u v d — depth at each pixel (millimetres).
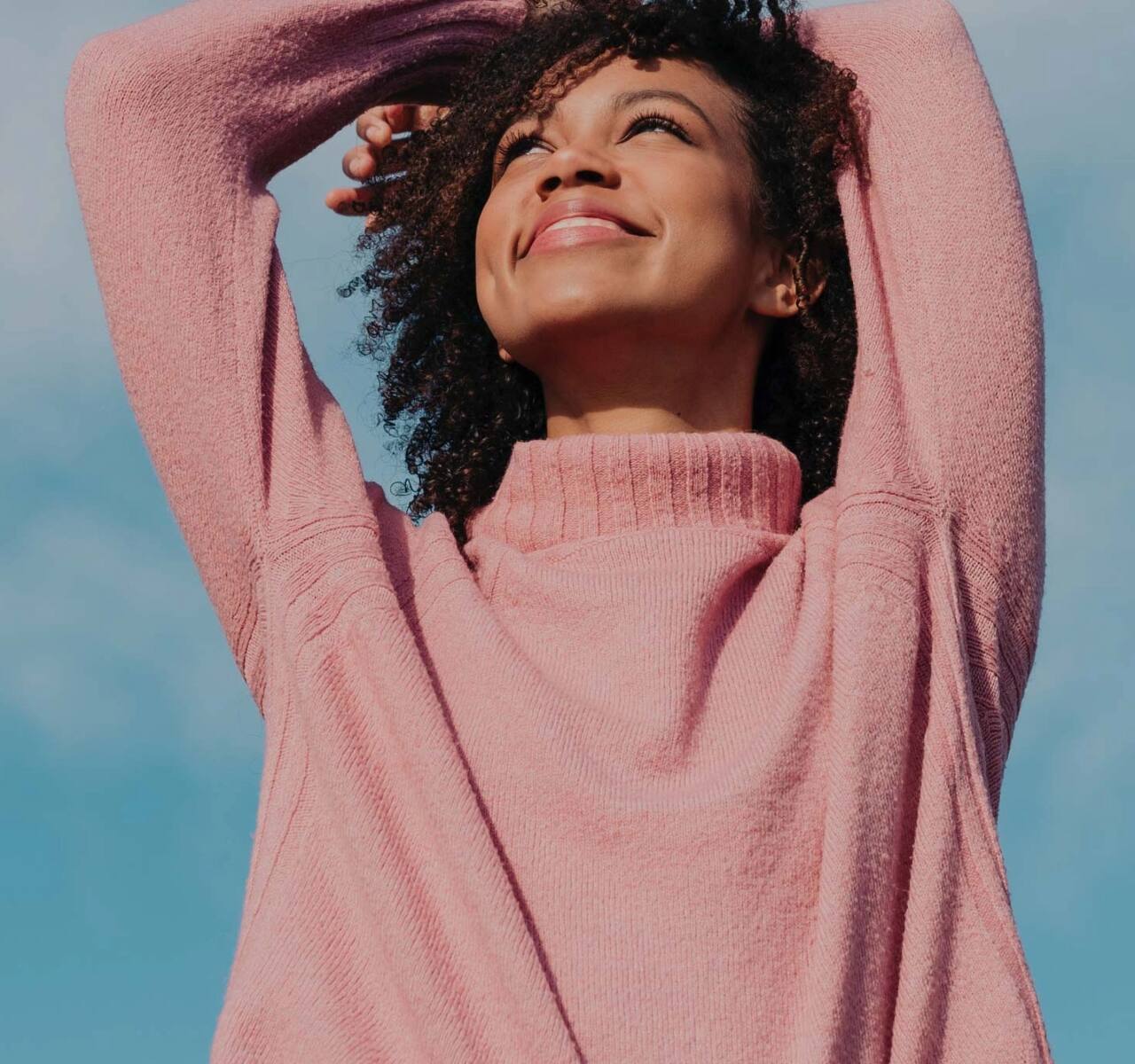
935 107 2916
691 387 2789
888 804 2297
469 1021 2158
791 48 3029
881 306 2781
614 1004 2146
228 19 2994
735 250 2795
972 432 2643
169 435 2705
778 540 2604
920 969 2217
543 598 2492
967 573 2592
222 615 2682
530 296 2713
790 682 2373
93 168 2848
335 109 3059
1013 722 2660
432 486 3098
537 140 2941
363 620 2463
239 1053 2229
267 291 2824
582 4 3068
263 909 2350
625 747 2311
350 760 2369
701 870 2213
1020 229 2805
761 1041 2137
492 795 2305
